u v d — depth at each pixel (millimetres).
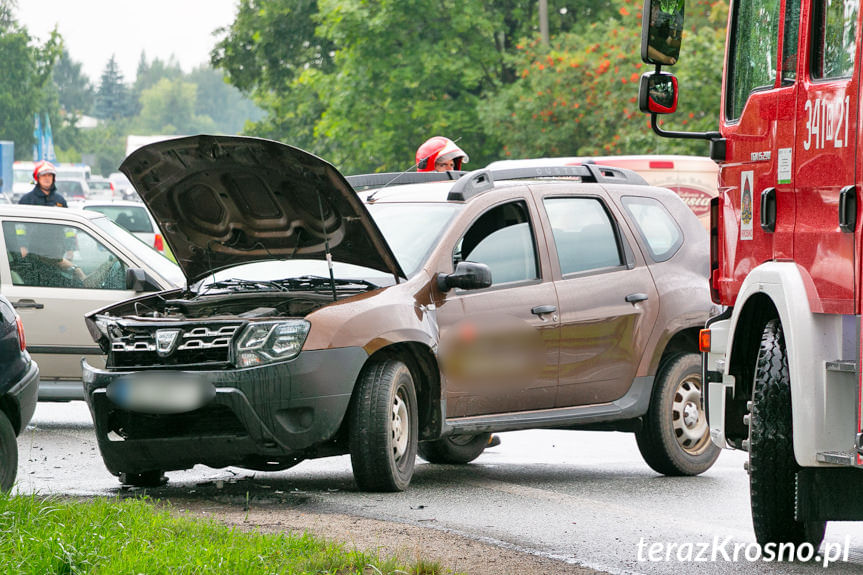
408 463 22219
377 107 103500
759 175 17219
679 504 21859
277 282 23500
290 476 24625
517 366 23531
